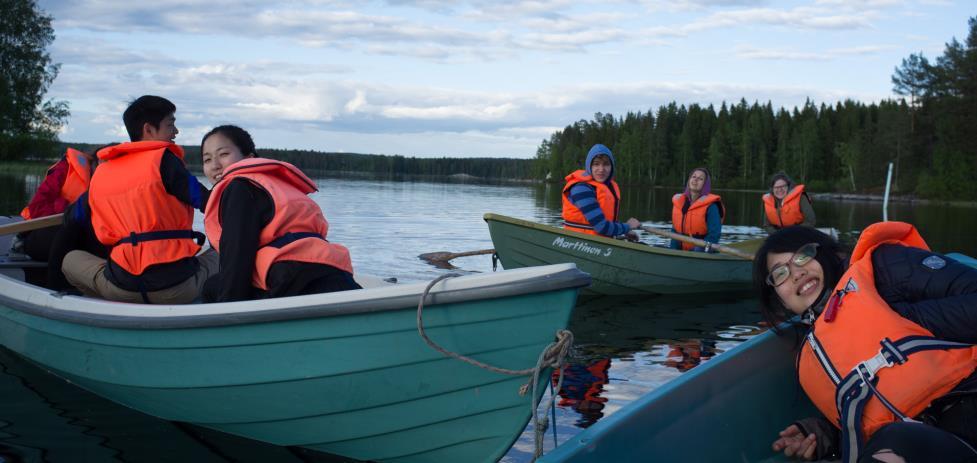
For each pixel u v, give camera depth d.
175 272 3.37
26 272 4.65
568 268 2.36
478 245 8.85
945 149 42.09
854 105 80.50
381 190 25.78
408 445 2.68
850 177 59.16
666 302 5.97
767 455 2.33
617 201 6.39
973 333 1.74
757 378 2.37
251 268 2.65
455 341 2.40
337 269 2.75
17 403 3.21
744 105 89.12
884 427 1.71
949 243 10.87
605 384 3.45
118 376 3.05
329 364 2.53
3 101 33.22
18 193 15.28
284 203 2.67
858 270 1.90
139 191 3.24
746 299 6.18
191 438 2.88
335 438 2.72
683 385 2.18
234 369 2.67
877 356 1.80
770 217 8.07
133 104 3.45
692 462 2.14
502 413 2.50
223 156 3.03
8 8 33.84
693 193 7.09
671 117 87.06
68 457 2.60
